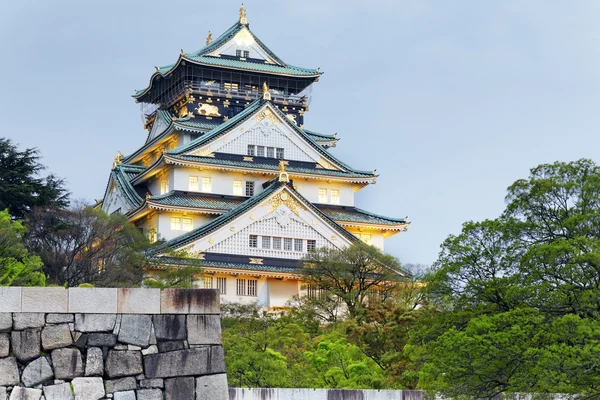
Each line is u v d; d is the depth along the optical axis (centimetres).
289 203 12481
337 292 10944
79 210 9600
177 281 10569
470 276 5778
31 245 9294
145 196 13050
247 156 13338
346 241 12631
